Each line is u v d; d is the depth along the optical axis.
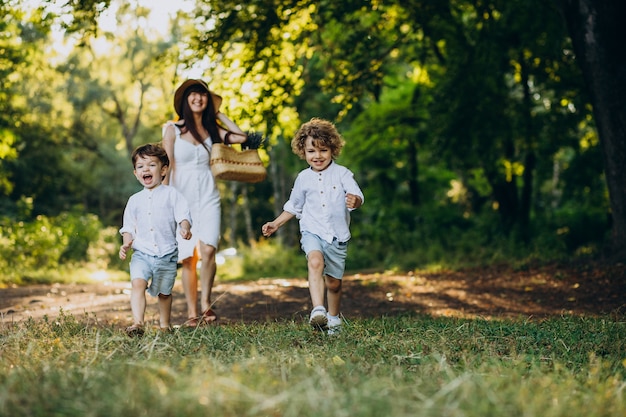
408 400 2.98
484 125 17.67
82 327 5.92
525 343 5.05
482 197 29.78
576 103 18.28
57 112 34.31
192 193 7.11
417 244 22.58
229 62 14.56
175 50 14.74
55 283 15.16
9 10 13.34
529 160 21.03
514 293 10.84
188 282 7.05
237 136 7.53
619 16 11.81
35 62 26.20
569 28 12.25
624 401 3.16
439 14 15.13
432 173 26.44
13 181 32.78
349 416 2.74
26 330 5.48
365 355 4.44
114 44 31.23
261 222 41.56
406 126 22.55
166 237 6.04
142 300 5.76
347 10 13.88
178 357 4.18
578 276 11.75
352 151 23.75
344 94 15.58
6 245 16.88
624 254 12.05
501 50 16.62
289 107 17.27
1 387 3.15
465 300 10.12
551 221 22.64
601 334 5.44
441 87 17.64
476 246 19.62
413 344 4.82
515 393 3.10
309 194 5.84
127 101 36.19
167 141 7.10
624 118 11.88
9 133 19.91
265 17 13.58
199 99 7.19
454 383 3.06
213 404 2.84
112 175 42.31
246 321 7.45
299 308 8.73
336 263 5.86
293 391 2.98
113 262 23.34
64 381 3.27
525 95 18.70
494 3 15.88
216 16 13.65
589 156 20.72
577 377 3.69
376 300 10.15
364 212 28.16
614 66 11.87
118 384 3.17
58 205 36.03
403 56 20.16
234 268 22.55
